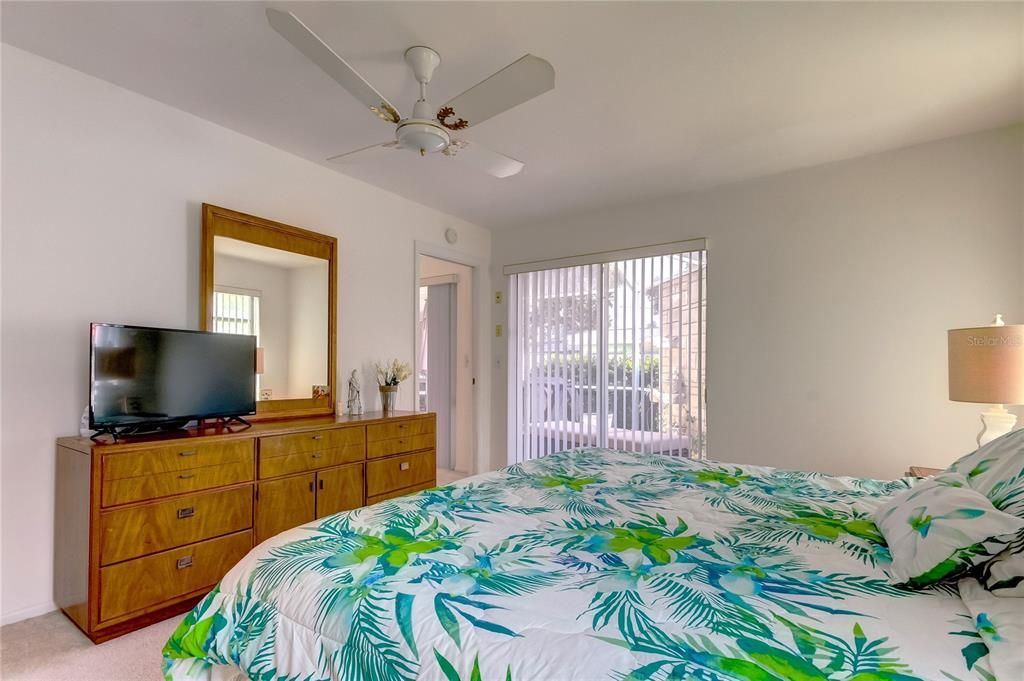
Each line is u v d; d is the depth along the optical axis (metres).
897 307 2.93
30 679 1.70
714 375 3.56
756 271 3.41
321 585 1.06
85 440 2.07
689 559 1.16
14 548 2.05
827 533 1.34
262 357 2.88
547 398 4.51
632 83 2.24
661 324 3.87
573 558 1.17
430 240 4.17
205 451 2.21
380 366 3.67
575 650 0.80
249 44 2.00
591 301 4.26
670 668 0.75
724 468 2.19
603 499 1.68
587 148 2.94
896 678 0.71
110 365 2.13
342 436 2.83
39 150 2.11
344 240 3.44
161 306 2.49
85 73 2.23
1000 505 1.09
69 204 2.20
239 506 2.33
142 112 2.43
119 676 1.72
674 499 1.68
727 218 3.55
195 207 2.63
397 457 3.19
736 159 3.10
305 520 2.61
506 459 4.70
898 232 2.93
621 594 0.97
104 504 1.90
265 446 2.45
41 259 2.12
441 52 2.02
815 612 0.90
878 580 1.05
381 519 1.44
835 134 2.75
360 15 1.79
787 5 1.74
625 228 4.05
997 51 1.99
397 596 0.99
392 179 3.52
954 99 2.37
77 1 1.75
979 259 2.71
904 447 2.89
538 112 2.51
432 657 0.85
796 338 3.26
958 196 2.76
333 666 0.93
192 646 1.14
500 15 1.79
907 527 1.16
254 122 2.69
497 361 4.84
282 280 3.00
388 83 2.25
